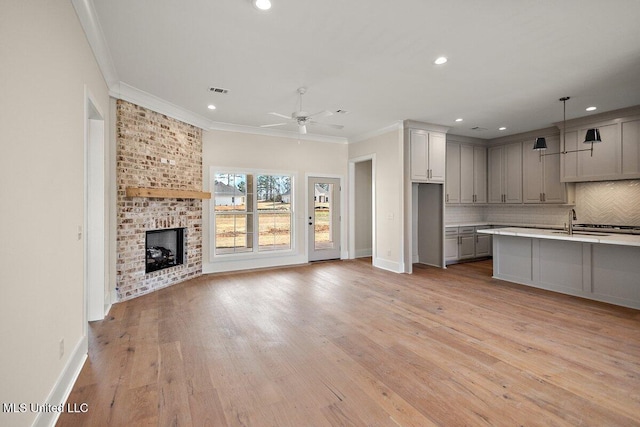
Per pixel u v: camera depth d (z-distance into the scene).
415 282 5.15
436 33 2.82
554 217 6.48
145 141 4.35
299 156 6.70
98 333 3.10
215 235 5.83
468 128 6.32
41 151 1.76
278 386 2.21
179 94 4.29
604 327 3.23
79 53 2.44
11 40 1.44
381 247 6.36
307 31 2.78
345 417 1.89
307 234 6.85
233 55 3.22
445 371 2.40
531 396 2.09
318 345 2.85
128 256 4.15
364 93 4.31
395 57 3.27
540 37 2.88
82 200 2.54
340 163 7.25
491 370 2.42
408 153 5.77
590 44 3.00
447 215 7.20
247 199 6.19
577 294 4.31
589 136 4.21
